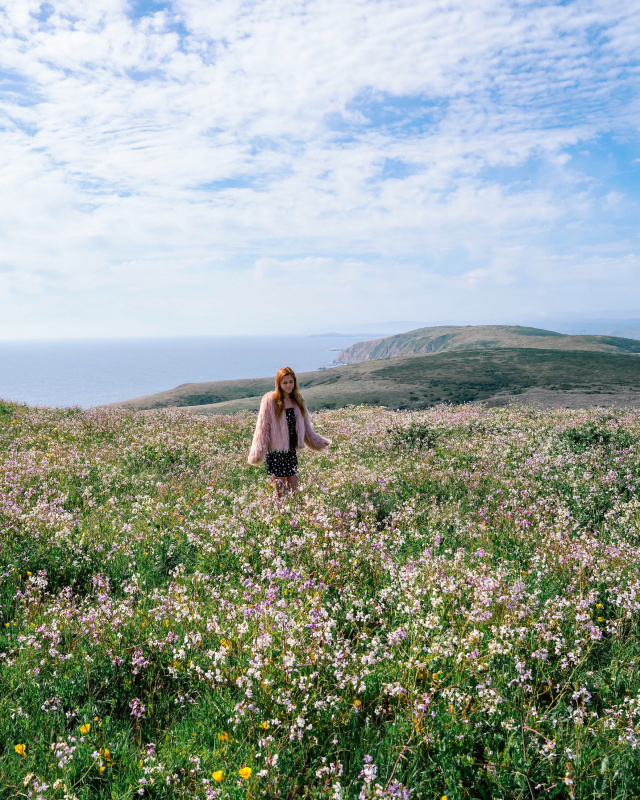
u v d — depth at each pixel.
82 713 4.07
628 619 5.11
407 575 5.64
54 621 5.11
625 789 3.27
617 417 18.52
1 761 3.51
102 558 7.01
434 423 17.14
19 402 23.53
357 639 4.88
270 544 7.03
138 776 3.45
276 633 4.67
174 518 8.52
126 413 20.78
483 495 9.71
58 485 10.20
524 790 3.30
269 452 9.17
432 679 4.12
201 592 6.06
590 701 4.14
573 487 9.64
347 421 18.97
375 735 3.81
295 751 3.66
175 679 4.46
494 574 5.67
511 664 4.41
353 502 8.68
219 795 3.22
